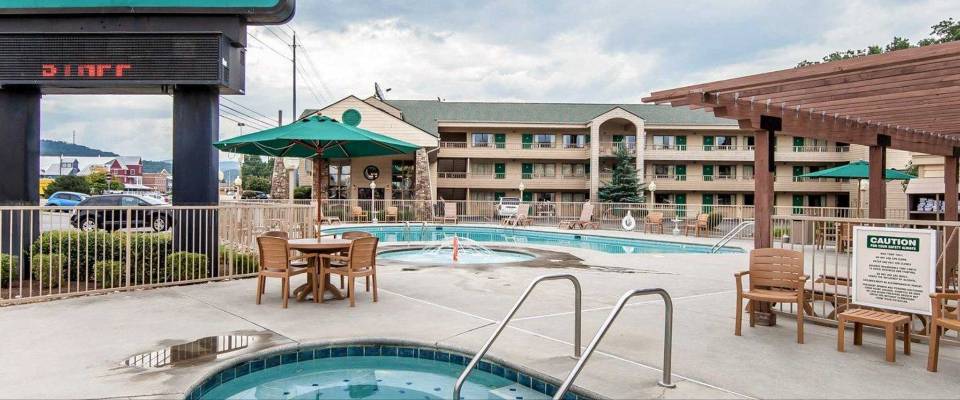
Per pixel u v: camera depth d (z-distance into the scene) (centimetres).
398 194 3509
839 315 525
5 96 875
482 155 4150
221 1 880
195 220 896
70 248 771
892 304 534
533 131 4231
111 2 859
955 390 414
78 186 5109
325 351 532
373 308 700
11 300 691
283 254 700
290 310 680
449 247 1681
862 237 558
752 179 4222
